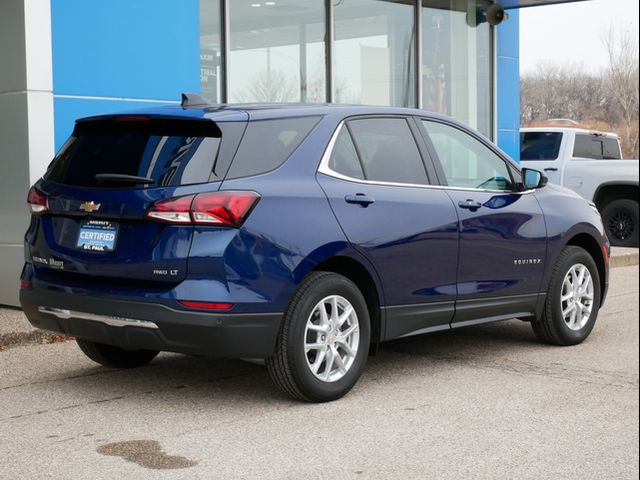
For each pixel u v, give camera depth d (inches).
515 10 581.6
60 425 202.4
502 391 233.3
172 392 231.5
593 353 281.7
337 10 480.1
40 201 225.8
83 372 253.1
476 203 257.8
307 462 177.3
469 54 558.6
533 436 194.7
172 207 202.4
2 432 197.2
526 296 275.1
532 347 291.0
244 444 188.5
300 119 225.8
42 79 329.1
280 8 453.1
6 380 243.8
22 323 304.0
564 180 665.6
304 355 214.1
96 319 213.9
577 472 171.9
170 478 168.2
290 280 210.2
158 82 369.7
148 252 206.1
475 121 565.9
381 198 232.8
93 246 215.0
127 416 209.5
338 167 227.6
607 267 306.5
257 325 205.9
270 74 449.4
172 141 212.5
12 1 327.3
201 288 201.2
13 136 331.6
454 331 317.7
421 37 524.7
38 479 167.6
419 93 525.0
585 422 205.3
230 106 227.3
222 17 425.4
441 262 246.5
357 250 224.2
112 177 211.2
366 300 234.5
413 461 178.1
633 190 645.3
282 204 211.0
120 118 218.8
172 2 372.8
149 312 204.5
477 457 180.5
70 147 229.5
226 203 202.1
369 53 498.3
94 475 169.8
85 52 346.6
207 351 204.2
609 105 1405.0
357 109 239.9
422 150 251.1
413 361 269.0
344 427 200.8
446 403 221.3
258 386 237.8
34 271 229.3
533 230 275.0
